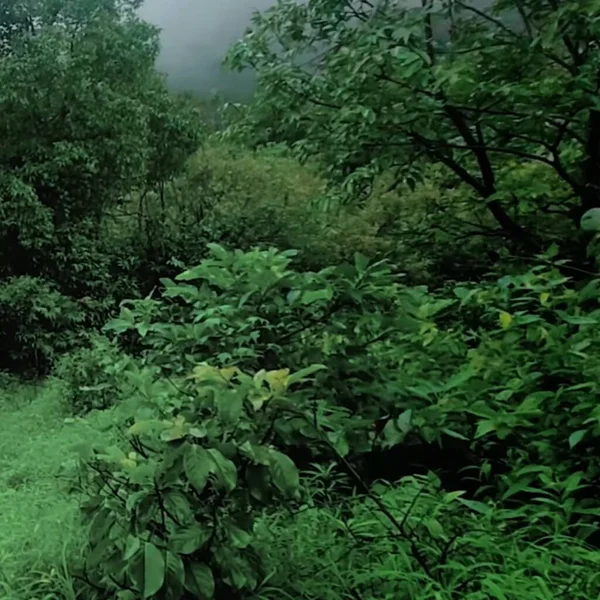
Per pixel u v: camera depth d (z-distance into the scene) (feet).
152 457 6.70
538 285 9.82
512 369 8.73
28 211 27.71
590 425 7.77
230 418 6.04
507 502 8.39
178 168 35.42
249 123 19.85
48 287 28.48
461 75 15.87
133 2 32.89
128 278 33.17
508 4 16.76
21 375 26.96
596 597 6.16
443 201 23.25
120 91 31.48
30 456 14.03
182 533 6.02
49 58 27.91
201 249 34.91
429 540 7.36
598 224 7.23
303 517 8.25
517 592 6.05
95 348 20.38
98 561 6.24
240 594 6.54
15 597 7.37
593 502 7.66
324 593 6.81
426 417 8.30
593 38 14.90
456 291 10.19
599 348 8.41
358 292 8.59
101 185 30.25
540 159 17.76
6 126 27.86
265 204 36.32
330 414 8.11
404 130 17.02
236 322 8.61
